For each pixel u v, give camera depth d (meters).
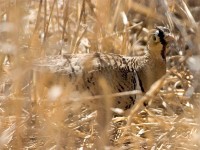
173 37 18.05
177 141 16.52
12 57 17.25
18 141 15.22
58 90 15.36
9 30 14.49
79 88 17.08
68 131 16.20
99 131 16.44
